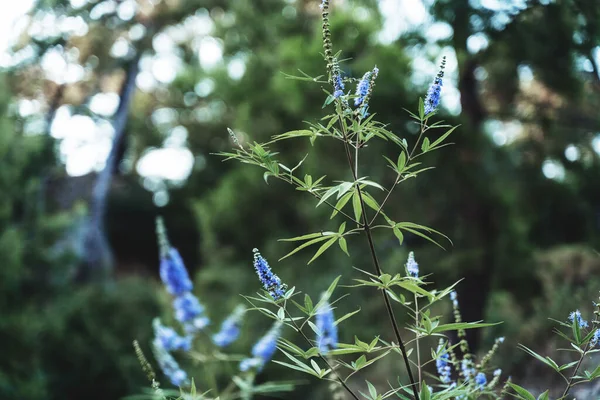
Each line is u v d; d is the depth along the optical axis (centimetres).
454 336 891
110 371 1355
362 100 228
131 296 1480
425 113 226
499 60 974
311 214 1217
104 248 2250
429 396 222
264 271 229
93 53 2256
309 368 226
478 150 1058
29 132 1614
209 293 1280
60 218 1630
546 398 227
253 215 1355
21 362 1307
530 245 1135
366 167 1113
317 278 1151
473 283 1080
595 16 759
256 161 226
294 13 1672
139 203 2853
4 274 1385
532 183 1094
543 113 1071
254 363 398
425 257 1107
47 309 1452
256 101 1426
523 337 802
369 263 1137
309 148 1270
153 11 2320
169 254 401
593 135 1081
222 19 2022
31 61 2069
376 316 1092
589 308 748
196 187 2647
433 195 1089
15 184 1538
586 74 886
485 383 262
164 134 2844
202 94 2491
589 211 1115
